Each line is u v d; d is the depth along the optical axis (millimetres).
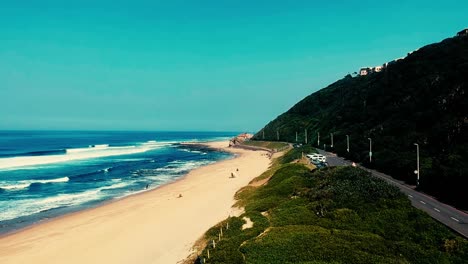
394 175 43469
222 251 21797
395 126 55375
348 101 94188
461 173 29938
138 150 138125
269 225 26219
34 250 28719
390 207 26531
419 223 23656
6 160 89312
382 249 20141
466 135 39312
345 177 34219
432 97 53969
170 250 26859
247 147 135500
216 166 82562
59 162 89438
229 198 42250
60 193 51875
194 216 35625
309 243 20922
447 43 68500
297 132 121938
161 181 62719
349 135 70562
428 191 34344
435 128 45688
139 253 26984
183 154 120188
